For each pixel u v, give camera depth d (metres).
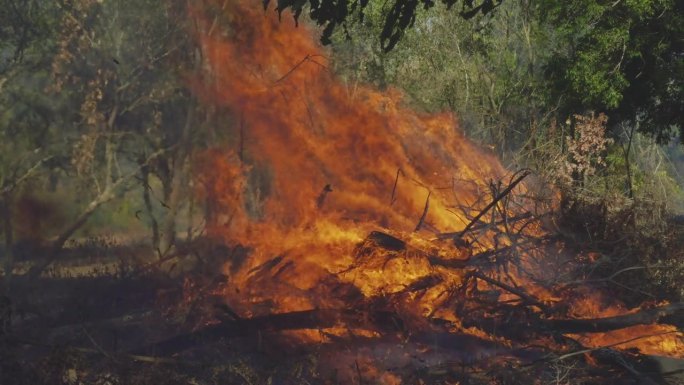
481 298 9.59
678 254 11.49
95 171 21.55
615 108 29.77
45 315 9.79
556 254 10.84
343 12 10.41
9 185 19.20
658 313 9.34
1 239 17.94
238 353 8.13
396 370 8.01
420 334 8.50
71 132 20.83
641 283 10.31
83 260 16.34
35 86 20.38
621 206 15.68
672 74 28.19
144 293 10.61
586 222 11.46
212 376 7.61
